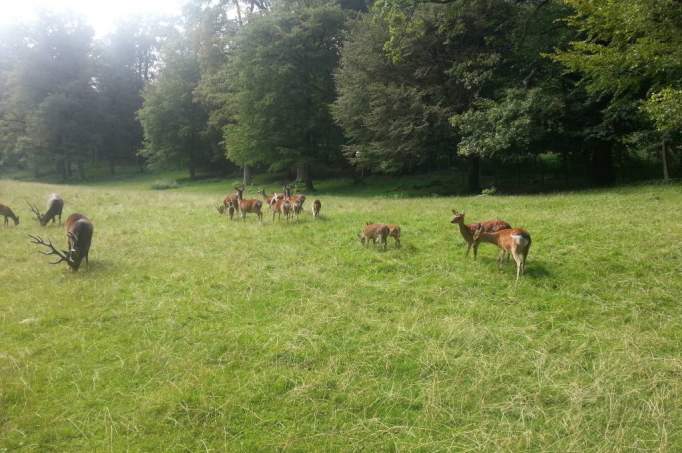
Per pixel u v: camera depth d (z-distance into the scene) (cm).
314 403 482
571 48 1955
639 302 691
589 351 569
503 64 2086
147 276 867
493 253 929
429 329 629
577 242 940
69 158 4916
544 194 1783
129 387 520
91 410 481
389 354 568
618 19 1305
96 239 1148
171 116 4312
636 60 1298
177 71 4319
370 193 2608
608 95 1867
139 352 588
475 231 890
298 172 3173
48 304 738
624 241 918
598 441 423
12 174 5516
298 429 447
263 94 2969
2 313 705
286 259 950
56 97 4731
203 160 4681
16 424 458
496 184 2411
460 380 518
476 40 2106
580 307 686
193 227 1280
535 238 991
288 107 2955
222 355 577
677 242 884
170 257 985
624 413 453
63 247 1086
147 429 453
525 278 790
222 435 442
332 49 2881
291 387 514
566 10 1952
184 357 577
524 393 492
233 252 1005
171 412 471
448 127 2073
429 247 990
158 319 686
